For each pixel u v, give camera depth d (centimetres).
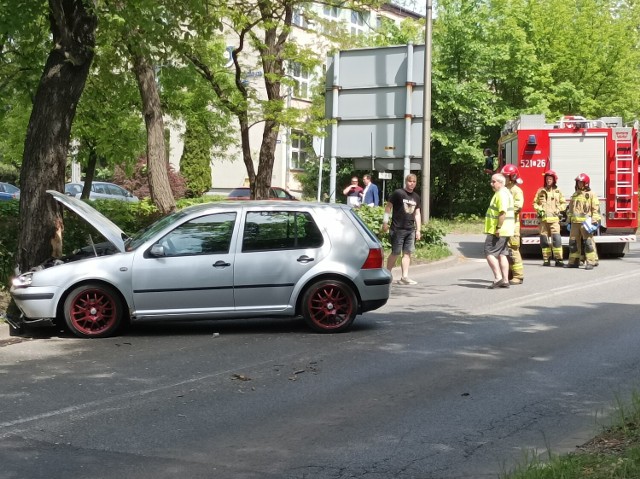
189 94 2394
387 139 1967
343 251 1016
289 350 909
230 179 4572
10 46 1505
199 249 995
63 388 739
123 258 979
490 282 1559
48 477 507
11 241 1294
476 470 518
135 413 657
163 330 1038
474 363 839
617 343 938
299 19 2286
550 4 3622
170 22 1297
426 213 1984
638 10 3725
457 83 3447
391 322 1095
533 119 2003
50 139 1145
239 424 627
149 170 1717
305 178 3909
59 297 970
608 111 3672
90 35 1147
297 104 2644
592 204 1786
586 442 555
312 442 580
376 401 693
